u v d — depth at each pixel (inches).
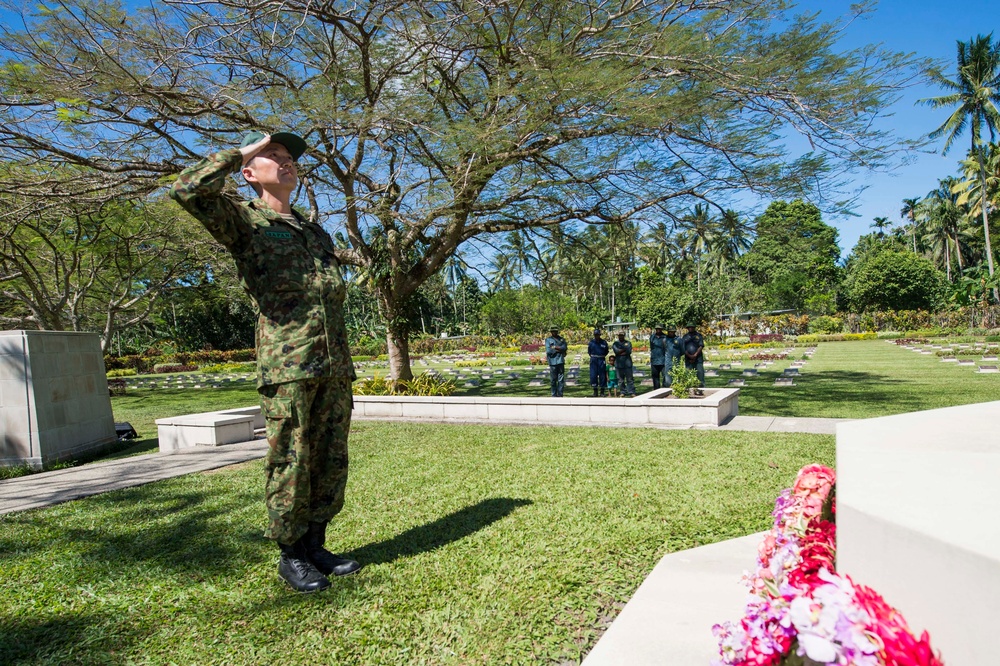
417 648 102.1
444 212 399.5
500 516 170.6
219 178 111.7
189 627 113.4
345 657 100.2
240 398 735.1
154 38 382.0
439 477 225.6
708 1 370.9
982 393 454.6
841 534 57.3
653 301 1827.0
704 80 363.9
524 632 105.7
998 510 50.6
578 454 259.6
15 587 134.9
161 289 826.2
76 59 357.1
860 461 69.1
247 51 404.2
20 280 733.3
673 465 229.5
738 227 485.7
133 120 378.3
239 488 222.7
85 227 611.8
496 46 389.1
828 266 2206.0
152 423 505.0
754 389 550.3
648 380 706.2
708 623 99.5
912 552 47.3
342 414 134.8
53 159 404.8
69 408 335.6
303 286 125.2
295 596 124.1
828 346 1370.6
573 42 355.9
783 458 235.1
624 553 139.3
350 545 152.8
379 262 506.9
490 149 361.7
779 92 365.1
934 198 2178.9
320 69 416.2
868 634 49.2
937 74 344.2
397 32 374.6
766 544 84.0
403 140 423.8
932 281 1882.4
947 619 43.7
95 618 118.1
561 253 624.7
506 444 296.0
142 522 183.6
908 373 647.8
